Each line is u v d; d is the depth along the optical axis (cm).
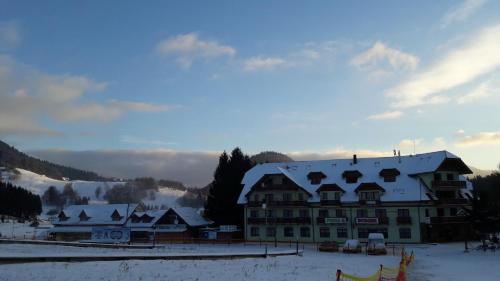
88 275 2653
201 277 2745
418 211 7975
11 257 3123
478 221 5966
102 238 7912
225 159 10912
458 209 8300
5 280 2400
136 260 3609
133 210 11875
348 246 6275
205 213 10962
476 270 3894
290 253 5091
